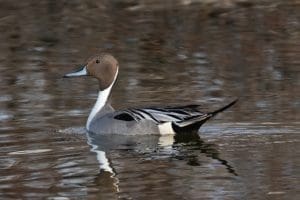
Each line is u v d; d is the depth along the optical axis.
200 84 19.16
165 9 28.27
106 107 16.11
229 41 23.97
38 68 21.25
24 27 26.52
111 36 25.12
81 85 19.31
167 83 19.27
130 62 21.77
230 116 16.20
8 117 16.52
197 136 15.09
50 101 17.78
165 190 11.79
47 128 15.69
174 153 13.92
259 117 16.02
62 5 29.17
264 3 28.58
